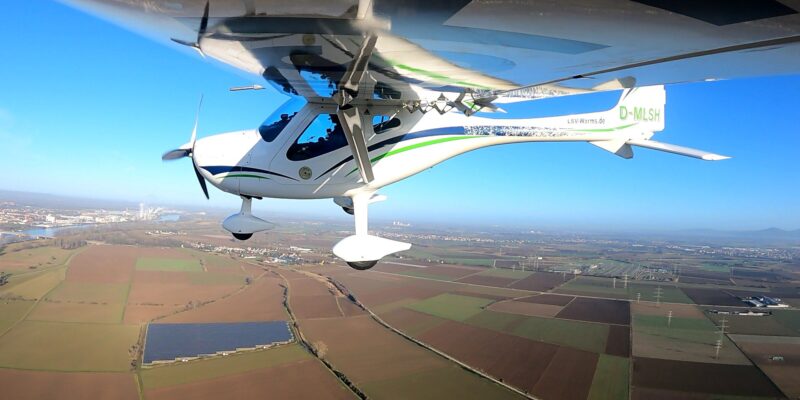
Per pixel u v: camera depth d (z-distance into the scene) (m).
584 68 3.85
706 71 3.81
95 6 3.02
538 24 2.78
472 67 3.95
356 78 4.59
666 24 2.66
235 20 3.01
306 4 2.66
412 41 3.24
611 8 2.45
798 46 2.96
